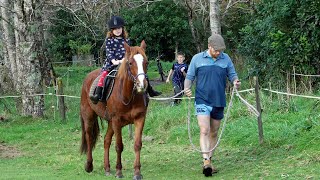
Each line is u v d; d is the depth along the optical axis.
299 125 10.77
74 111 19.00
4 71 23.28
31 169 10.43
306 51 14.27
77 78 33.78
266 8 15.31
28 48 18.14
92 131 10.15
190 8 24.52
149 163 10.52
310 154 9.18
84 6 20.64
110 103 9.12
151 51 39.84
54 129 16.17
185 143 12.46
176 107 15.34
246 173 8.86
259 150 10.26
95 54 42.41
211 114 9.09
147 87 8.70
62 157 11.73
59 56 42.34
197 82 9.04
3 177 9.34
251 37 15.97
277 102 13.20
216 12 16.16
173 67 16.88
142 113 8.92
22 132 16.03
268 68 15.26
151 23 36.62
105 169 9.61
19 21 18.09
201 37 27.58
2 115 18.34
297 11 14.34
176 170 9.67
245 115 13.12
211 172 8.91
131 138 13.67
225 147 11.34
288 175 8.30
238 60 18.62
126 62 8.69
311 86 13.96
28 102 18.20
